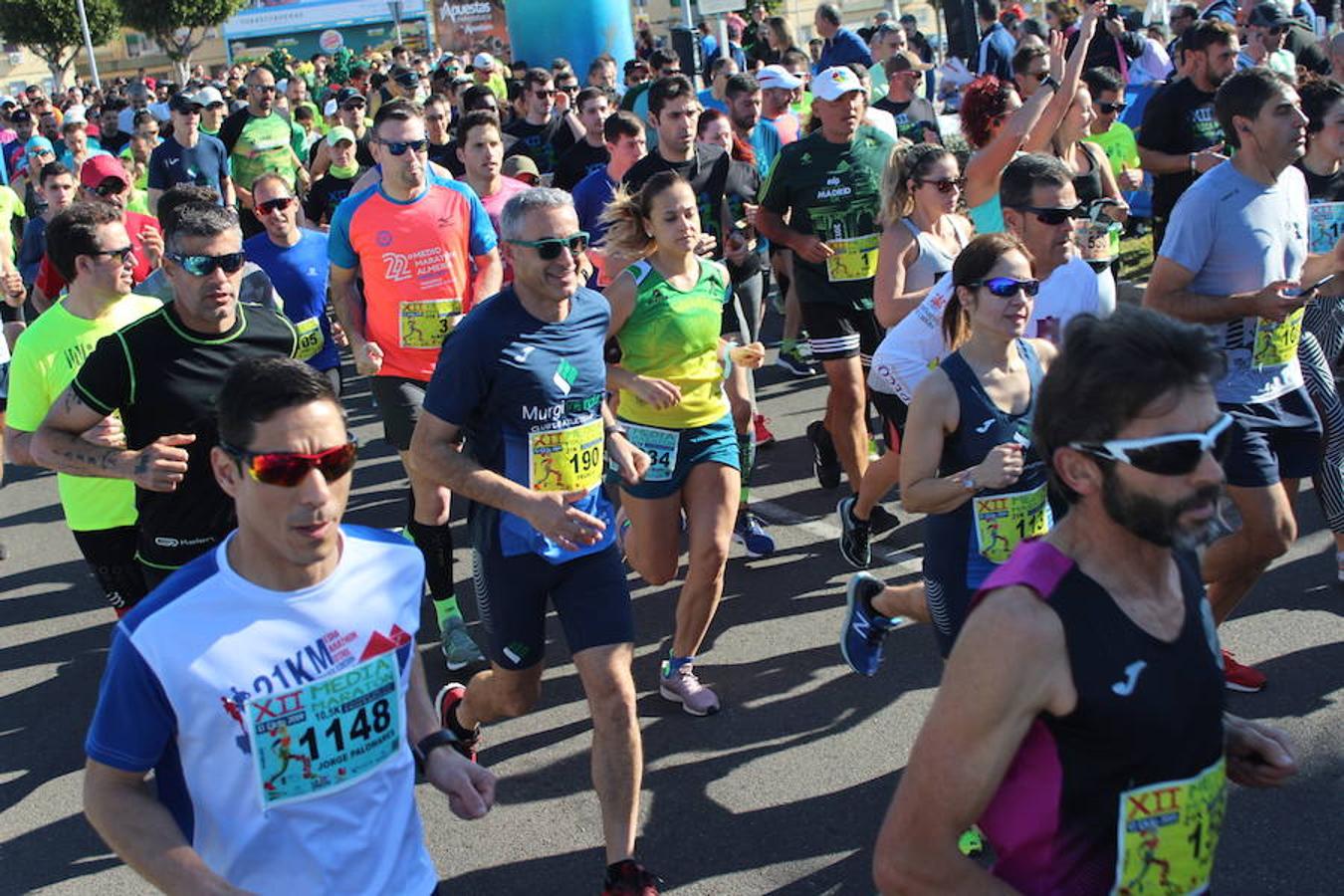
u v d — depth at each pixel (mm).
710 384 4520
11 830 4211
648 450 4477
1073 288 4043
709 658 4984
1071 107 6250
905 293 5094
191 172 10250
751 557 5941
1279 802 3707
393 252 5504
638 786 3467
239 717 2197
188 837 2258
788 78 9078
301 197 11430
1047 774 1782
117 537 4578
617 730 3479
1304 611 4824
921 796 1788
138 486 3590
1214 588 4180
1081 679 1731
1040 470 3457
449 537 5148
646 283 4441
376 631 2330
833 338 6020
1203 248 4141
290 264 6035
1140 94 9664
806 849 3719
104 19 41906
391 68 14336
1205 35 7137
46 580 6641
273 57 27031
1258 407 4191
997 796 1835
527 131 11070
